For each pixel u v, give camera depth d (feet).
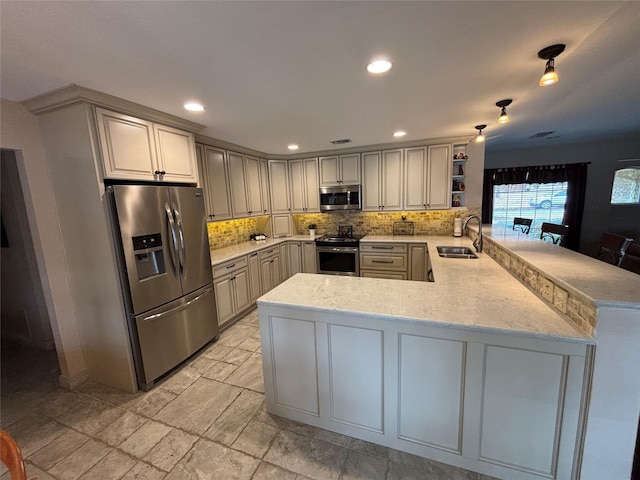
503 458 4.84
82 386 7.89
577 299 4.32
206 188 11.10
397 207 14.10
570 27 4.45
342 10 3.88
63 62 5.04
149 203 7.52
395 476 5.03
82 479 5.21
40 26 3.97
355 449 5.60
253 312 12.71
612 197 16.53
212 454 5.61
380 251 14.01
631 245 9.18
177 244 8.30
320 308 5.54
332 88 6.59
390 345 5.22
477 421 4.88
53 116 6.79
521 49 5.09
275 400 6.48
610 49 5.38
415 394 5.22
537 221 17.98
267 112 8.14
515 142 15.64
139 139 7.55
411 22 4.22
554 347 4.24
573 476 4.51
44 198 7.18
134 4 3.57
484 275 7.27
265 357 6.33
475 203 13.26
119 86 6.12
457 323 4.61
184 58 5.02
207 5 3.66
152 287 7.67
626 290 4.17
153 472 5.28
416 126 10.44
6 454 2.71
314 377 5.97
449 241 12.66
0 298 10.48
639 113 10.13
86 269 7.40
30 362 9.21
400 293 6.13
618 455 4.19
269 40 4.57
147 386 7.64
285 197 15.94
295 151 14.75
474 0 3.76
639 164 15.87
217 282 10.43
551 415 4.46
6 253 9.88
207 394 7.42
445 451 5.18
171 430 6.25
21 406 7.16
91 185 6.77
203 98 6.89
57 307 7.53
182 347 8.63
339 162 14.78
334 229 16.81
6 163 8.85
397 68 5.70
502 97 7.57
